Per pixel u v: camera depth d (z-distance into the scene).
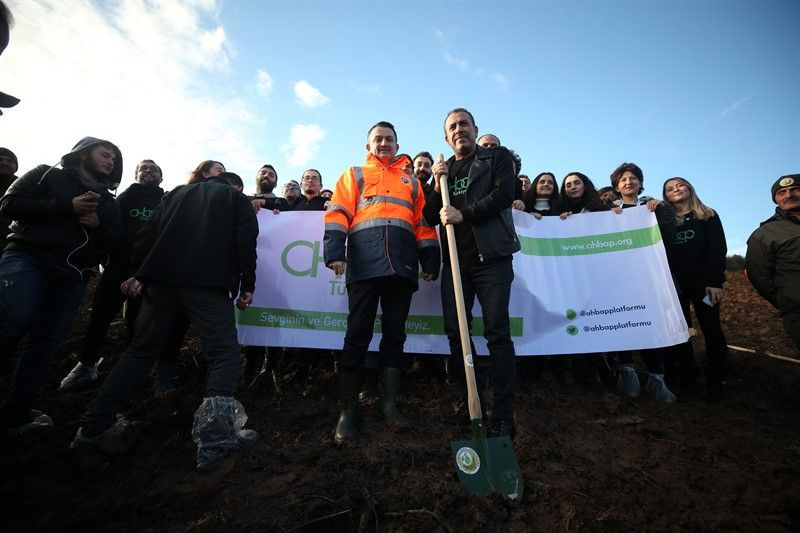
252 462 2.10
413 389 3.43
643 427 2.77
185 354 3.79
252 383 3.32
